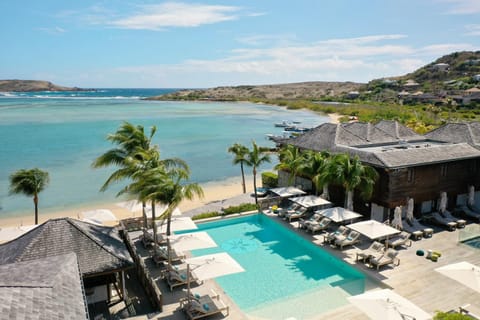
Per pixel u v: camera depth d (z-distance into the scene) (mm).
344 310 16906
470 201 30516
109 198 38969
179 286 19234
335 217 24625
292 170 31656
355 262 21734
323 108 157875
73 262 13039
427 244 24125
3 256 16547
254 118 129000
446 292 18203
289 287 19922
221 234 27609
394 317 12875
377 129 35875
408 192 27562
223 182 46750
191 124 107062
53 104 183875
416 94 164875
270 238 26875
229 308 17281
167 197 20438
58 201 37812
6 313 8594
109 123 101125
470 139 33375
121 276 17875
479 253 22719
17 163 52812
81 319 9664
